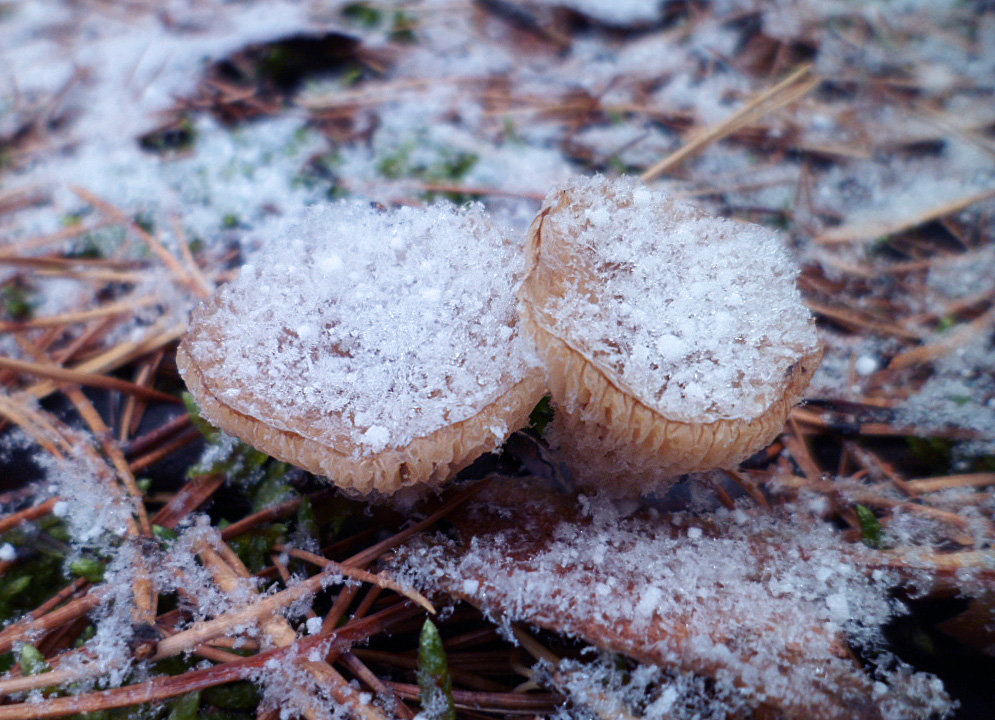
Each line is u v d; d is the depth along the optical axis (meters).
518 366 0.07
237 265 0.11
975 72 0.15
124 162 0.12
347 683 0.07
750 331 0.07
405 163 0.12
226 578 0.08
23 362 0.09
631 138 0.13
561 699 0.07
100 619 0.07
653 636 0.07
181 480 0.09
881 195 0.12
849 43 0.15
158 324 0.10
